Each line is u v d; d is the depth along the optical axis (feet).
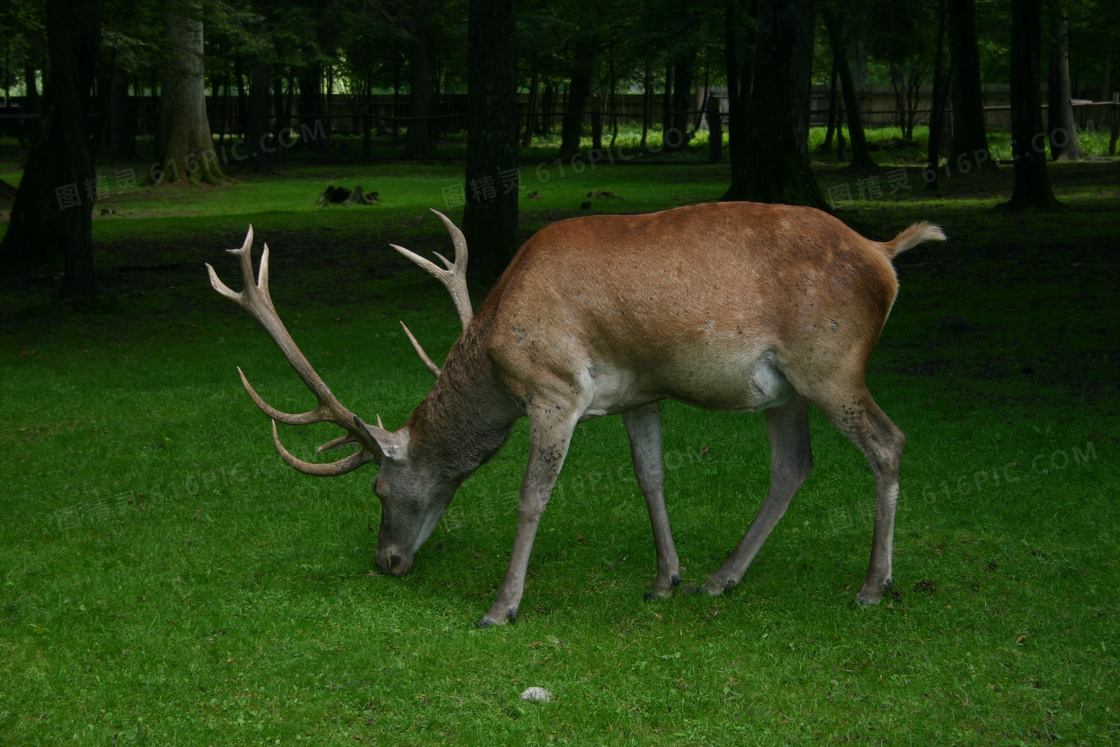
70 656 13.79
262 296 16.24
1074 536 16.93
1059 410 23.57
